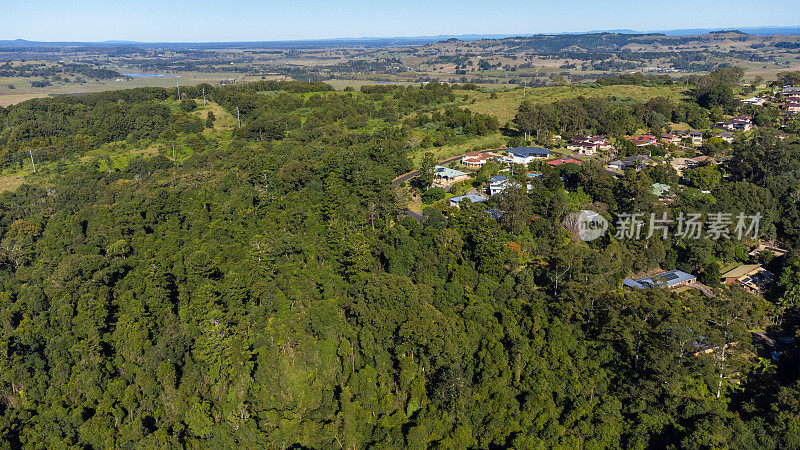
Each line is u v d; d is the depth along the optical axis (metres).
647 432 76.75
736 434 73.81
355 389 84.94
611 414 80.50
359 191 137.38
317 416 84.19
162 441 79.06
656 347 82.56
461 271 104.50
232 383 85.38
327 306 92.50
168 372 86.00
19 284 124.44
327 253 108.88
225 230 123.31
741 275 119.69
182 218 140.75
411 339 89.00
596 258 106.75
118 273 115.62
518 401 83.69
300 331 90.00
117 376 91.50
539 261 114.88
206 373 88.19
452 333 88.44
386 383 87.19
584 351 88.75
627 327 86.31
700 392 80.75
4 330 99.00
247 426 80.31
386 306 93.94
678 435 75.06
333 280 101.94
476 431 80.44
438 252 111.62
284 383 85.12
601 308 94.75
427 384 87.00
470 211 122.81
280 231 119.62
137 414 84.56
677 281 116.06
